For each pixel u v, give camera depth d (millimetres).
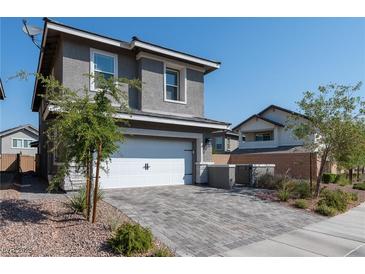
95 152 7117
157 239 5793
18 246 4887
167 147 13367
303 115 12234
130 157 12156
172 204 8938
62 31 10812
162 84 13492
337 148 11570
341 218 8852
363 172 31281
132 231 5148
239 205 9484
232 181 13273
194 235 6230
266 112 29641
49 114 10039
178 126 13328
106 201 8789
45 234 5496
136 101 13016
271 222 7738
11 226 5684
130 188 11945
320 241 6352
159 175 13031
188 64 14586
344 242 6316
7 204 7211
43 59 13562
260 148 28891
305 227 7520
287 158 23234
